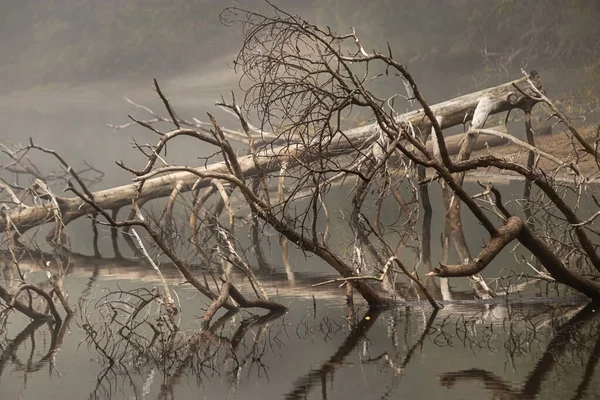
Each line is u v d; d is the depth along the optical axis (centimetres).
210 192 5503
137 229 6059
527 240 3212
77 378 2711
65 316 3659
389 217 5681
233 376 2652
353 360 2752
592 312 3238
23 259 5250
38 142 11569
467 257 4381
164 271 4650
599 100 8344
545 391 2336
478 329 3061
